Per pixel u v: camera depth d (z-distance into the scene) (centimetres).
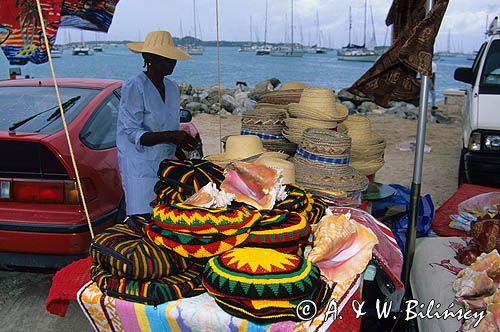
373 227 264
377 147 392
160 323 194
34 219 331
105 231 217
